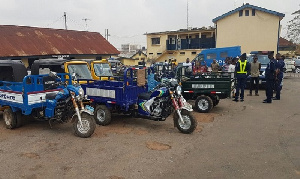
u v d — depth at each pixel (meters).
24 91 6.54
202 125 7.41
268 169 4.57
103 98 7.52
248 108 9.62
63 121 6.79
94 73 10.91
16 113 7.07
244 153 5.29
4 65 7.43
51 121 7.29
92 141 6.08
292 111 9.01
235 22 29.11
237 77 10.83
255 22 28.31
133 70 7.42
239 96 12.23
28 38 20.89
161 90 6.71
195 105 9.12
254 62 12.21
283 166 4.68
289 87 15.88
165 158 5.07
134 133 6.70
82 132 6.35
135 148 5.61
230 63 14.83
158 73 10.24
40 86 6.90
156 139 6.21
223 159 5.01
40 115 7.15
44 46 20.92
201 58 21.28
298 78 22.50
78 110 6.30
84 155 5.24
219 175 4.37
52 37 23.09
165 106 6.85
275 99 11.42
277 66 10.55
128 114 7.48
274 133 6.57
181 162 4.89
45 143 5.97
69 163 4.87
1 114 9.04
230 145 5.77
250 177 4.29
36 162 4.93
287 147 5.58
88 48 24.59
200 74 9.52
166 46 37.50
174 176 4.35
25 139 6.28
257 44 28.56
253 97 12.09
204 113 8.91
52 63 9.34
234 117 8.30
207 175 4.38
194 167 4.68
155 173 4.46
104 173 4.46
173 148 5.61
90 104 7.94
